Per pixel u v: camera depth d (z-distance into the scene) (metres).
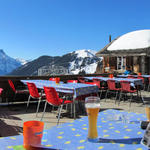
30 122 1.09
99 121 1.61
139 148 1.05
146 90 10.15
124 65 17.83
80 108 5.68
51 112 5.35
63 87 4.44
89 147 1.07
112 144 1.11
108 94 8.53
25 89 6.62
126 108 5.86
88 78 8.05
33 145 1.01
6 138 1.20
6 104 6.38
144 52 15.87
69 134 1.29
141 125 1.40
